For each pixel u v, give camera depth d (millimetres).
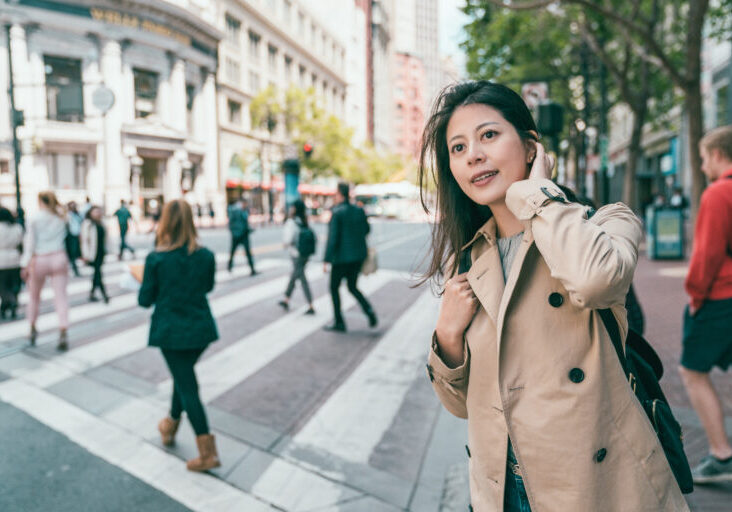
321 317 7691
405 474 3375
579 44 15000
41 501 3078
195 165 44844
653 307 7844
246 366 5484
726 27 13891
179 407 3721
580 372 1161
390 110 124688
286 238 7914
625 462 1166
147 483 3285
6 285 7680
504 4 7008
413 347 6156
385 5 118500
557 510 1159
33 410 4395
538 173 1205
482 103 1253
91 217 8648
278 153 48156
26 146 31812
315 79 70188
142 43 38250
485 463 1308
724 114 22719
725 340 2818
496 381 1256
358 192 51188
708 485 2988
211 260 3564
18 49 33000
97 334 6730
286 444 3793
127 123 36844
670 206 13906
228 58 49125
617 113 44531
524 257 1183
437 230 1459
